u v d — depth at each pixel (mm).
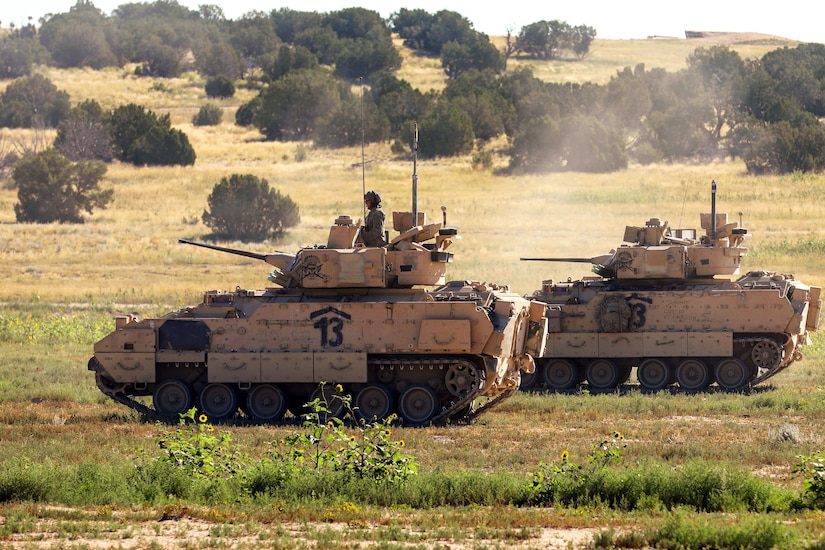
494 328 98062
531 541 57031
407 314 99062
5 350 152750
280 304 100562
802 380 131250
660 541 55844
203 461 71938
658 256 124938
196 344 101000
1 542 56469
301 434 74375
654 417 103625
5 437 89562
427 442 87438
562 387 127562
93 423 97312
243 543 56281
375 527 60219
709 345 123000
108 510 63312
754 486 66938
